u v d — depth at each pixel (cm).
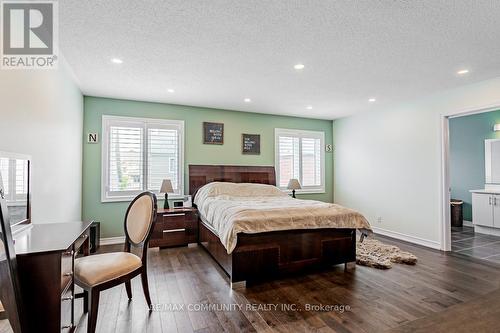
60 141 293
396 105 475
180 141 482
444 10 201
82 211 419
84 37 242
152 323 206
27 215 201
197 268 326
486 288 268
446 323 203
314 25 222
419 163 437
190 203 470
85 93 412
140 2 191
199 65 308
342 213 318
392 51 271
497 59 289
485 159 559
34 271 147
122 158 444
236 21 217
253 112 543
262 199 428
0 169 161
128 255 223
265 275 282
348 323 206
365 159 539
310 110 529
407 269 323
